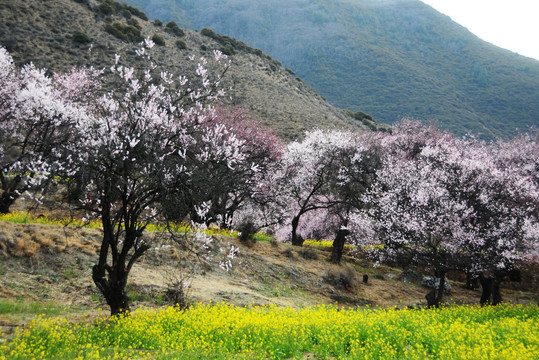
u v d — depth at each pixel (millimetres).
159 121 11977
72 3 72062
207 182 11836
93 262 16719
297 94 97125
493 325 13852
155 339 9930
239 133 33906
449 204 21656
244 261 23109
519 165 35531
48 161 11602
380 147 37344
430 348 10477
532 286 32031
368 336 10992
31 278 14703
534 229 23109
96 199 12008
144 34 79625
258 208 32875
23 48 51750
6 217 18062
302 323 11844
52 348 8508
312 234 42406
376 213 25109
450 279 34156
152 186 11516
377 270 31188
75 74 33219
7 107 22000
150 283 16406
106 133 11555
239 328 10945
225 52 97062
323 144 36312
